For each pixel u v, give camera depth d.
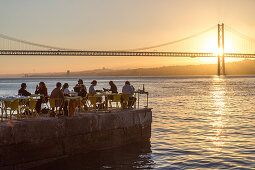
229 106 26.47
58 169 9.09
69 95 11.98
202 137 12.91
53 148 9.62
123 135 11.67
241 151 10.59
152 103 29.67
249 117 18.97
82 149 10.38
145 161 9.70
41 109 11.97
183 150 10.84
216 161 9.51
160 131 14.32
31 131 9.16
